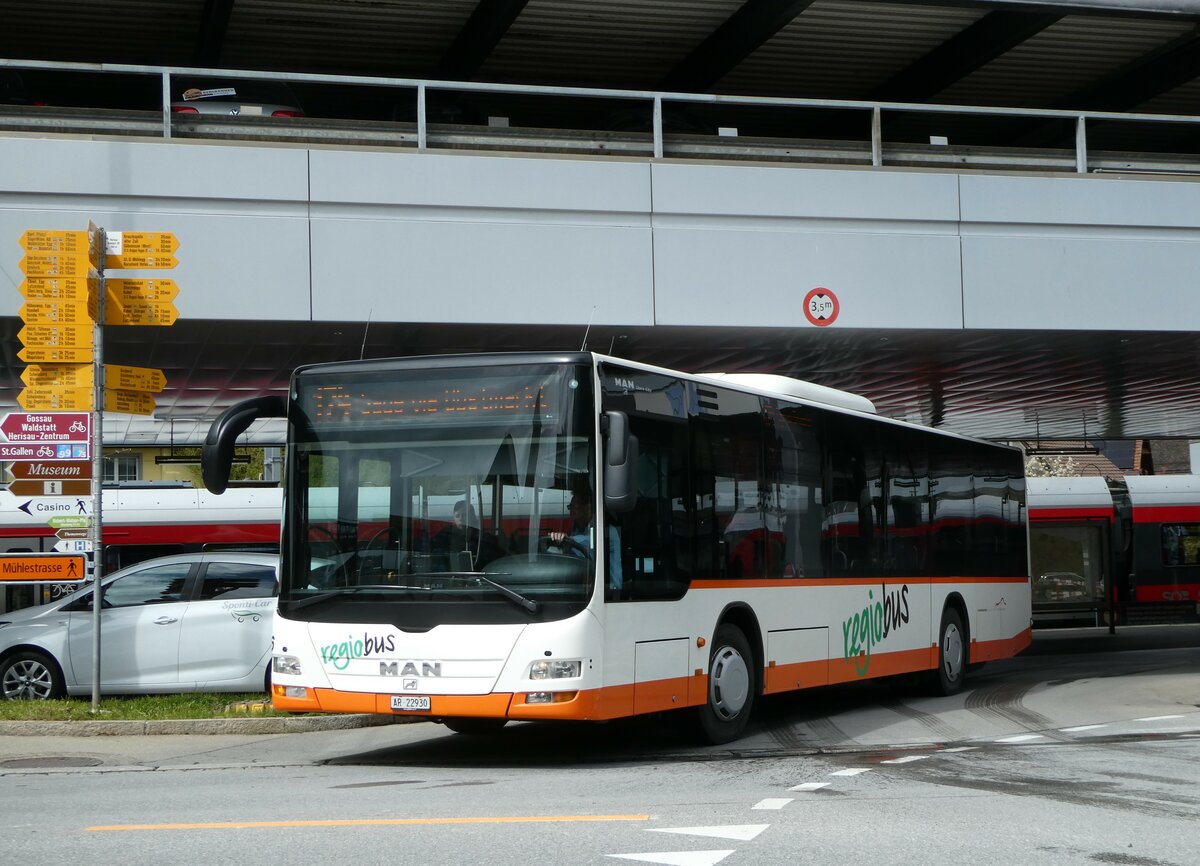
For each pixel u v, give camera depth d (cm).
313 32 1980
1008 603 1872
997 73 2250
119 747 1230
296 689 1050
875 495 1476
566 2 1906
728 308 1603
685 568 1116
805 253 1631
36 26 1936
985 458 1831
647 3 1914
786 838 700
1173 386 2456
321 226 1506
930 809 795
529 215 1559
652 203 1592
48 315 1352
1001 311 1684
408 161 1530
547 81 2205
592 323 1564
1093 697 1575
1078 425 3219
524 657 986
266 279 1489
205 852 664
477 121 1986
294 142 1559
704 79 2189
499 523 1016
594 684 989
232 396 2244
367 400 1067
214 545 2423
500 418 1032
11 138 1445
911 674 1634
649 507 1077
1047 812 782
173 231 1473
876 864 634
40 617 1578
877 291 1650
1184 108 2425
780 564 1267
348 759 1138
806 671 1297
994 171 1706
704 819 761
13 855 662
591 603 992
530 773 1010
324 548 1058
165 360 1825
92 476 1359
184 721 1318
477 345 1706
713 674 1156
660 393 1108
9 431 1349
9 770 1084
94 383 1353
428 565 1022
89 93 2175
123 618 1566
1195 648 2602
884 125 2494
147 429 3062
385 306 1516
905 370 2114
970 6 1862
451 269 1534
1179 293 1736
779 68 2173
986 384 2348
